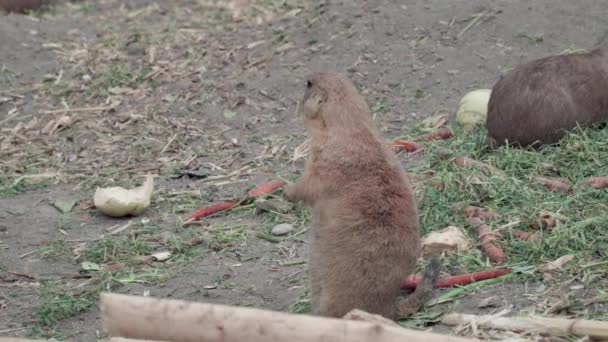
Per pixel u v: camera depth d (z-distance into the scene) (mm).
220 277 8984
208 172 11766
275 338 6172
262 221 10188
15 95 14547
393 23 14797
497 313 7527
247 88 14000
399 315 7629
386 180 7402
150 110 13750
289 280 8781
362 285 7289
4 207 11109
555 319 7141
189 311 6293
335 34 14938
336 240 7340
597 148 10656
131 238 10078
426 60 13906
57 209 11016
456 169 10203
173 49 15438
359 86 13609
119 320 6391
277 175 11422
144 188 10805
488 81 13273
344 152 7414
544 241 8562
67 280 9242
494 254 8508
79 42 16094
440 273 8398
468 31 14320
